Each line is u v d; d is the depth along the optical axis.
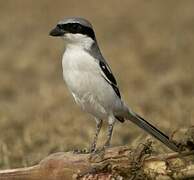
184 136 8.27
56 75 20.23
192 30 24.39
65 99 16.30
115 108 9.46
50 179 8.23
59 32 9.26
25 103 16.42
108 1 29.97
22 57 21.64
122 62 20.00
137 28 25.14
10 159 11.42
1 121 14.38
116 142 12.02
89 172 8.12
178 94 15.91
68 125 13.09
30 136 12.39
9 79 19.33
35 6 29.36
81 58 9.14
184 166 7.86
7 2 29.75
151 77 18.58
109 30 25.53
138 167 8.00
